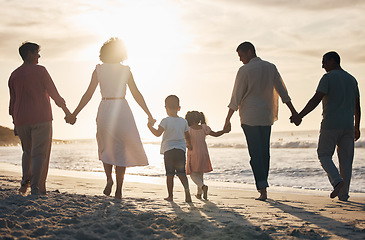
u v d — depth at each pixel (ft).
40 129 15.20
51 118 15.62
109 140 15.30
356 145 97.04
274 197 19.30
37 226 9.32
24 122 15.14
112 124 15.21
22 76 15.24
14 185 20.45
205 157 18.02
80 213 11.06
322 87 17.21
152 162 63.72
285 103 17.70
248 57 17.70
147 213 11.17
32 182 15.11
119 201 14.51
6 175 31.60
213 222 10.81
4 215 10.34
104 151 15.39
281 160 59.41
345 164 17.47
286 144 110.01
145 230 8.91
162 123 16.53
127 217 10.75
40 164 15.17
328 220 11.47
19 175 31.63
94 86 15.71
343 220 11.48
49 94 15.51
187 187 16.22
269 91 17.31
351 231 9.84
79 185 25.26
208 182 33.27
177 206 14.12
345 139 17.48
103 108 15.38
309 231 9.50
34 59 15.88
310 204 15.72
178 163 16.44
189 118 18.49
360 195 23.00
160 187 24.48
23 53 15.70
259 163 17.21
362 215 12.55
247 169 45.93
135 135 15.51
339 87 17.13
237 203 15.87
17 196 13.74
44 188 15.88
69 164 60.29
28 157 15.87
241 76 17.26
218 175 40.27
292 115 17.69
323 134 17.40
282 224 10.75
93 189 22.30
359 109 18.11
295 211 13.43
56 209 11.55
